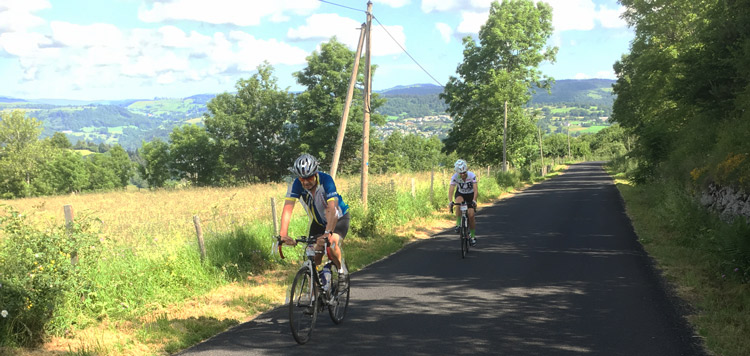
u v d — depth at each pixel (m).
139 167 81.00
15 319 4.74
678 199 13.27
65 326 5.12
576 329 5.25
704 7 24.77
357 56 13.80
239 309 6.24
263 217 12.12
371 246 11.02
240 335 5.18
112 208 19.47
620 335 5.04
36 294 4.93
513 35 45.66
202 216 14.62
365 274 8.34
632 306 6.14
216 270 7.78
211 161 65.31
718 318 5.46
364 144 14.23
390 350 4.63
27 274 4.89
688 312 5.86
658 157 23.58
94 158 112.06
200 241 8.04
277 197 20.67
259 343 4.89
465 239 10.05
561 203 22.30
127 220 13.97
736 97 15.97
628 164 48.53
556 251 10.31
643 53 29.67
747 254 7.07
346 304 5.83
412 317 5.73
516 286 7.29
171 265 7.32
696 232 10.77
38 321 4.91
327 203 5.08
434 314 5.85
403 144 119.50
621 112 41.09
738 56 15.50
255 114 63.25
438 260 9.52
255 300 6.64
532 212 18.69
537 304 6.27
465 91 48.16
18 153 70.31
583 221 15.57
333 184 5.12
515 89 43.69
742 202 10.02
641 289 7.01
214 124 62.09
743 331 5.02
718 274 7.48
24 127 70.62
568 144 126.69
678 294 6.71
